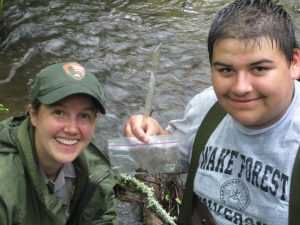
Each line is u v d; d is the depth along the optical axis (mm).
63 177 1865
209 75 4070
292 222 1515
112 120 3383
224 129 1696
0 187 1628
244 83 1440
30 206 1749
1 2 4570
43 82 1676
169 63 4227
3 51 4281
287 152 1521
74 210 1932
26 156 1697
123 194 2398
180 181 2488
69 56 4277
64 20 4945
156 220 2320
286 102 1505
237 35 1408
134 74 4027
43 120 1688
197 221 1834
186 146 1907
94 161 1971
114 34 4730
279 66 1439
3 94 3631
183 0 5695
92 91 1664
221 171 1686
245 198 1632
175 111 3547
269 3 1499
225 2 5691
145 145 1834
